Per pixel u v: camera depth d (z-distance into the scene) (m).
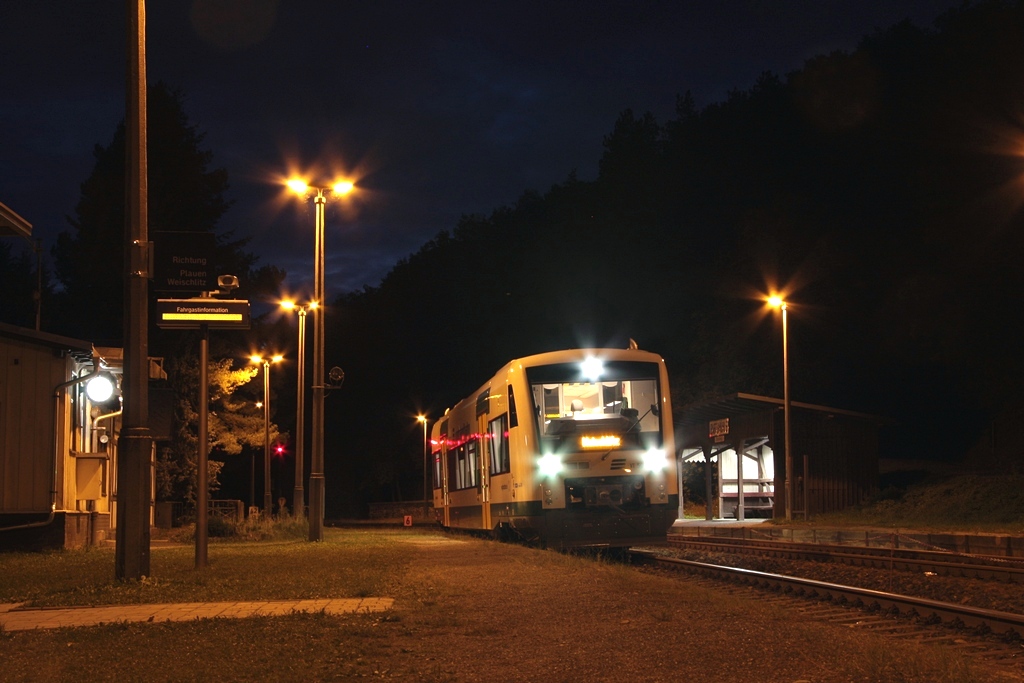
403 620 9.84
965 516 30.00
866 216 49.47
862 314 48.91
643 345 60.56
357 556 18.61
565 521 19.47
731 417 40.84
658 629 9.33
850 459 37.84
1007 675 7.43
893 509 33.19
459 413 30.55
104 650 8.31
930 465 46.66
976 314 42.16
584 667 7.69
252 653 8.16
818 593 12.80
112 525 28.73
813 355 49.97
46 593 12.75
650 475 19.83
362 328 87.12
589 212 68.38
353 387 86.94
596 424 19.91
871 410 52.78
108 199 48.34
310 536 26.36
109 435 28.30
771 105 58.22
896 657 7.70
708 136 60.97
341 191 26.44
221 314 16.27
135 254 13.56
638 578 13.31
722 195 58.06
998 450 42.44
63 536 22.44
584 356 20.44
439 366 82.81
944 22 47.75
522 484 20.05
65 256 50.19
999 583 14.56
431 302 84.06
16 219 16.95
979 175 43.09
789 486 35.75
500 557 17.45
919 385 52.22
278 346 86.94
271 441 52.50
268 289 57.50
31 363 22.45
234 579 14.02
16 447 22.17
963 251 42.72
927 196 45.50
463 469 29.12
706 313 53.53
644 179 64.38
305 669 7.57
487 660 7.98
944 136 45.03
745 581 14.85
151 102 50.12
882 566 17.69
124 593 12.38
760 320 49.97
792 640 8.62
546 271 69.44
